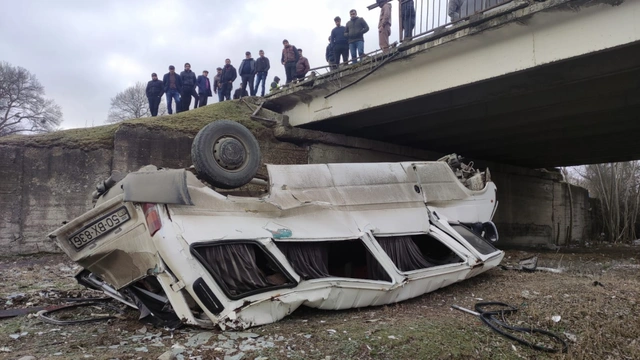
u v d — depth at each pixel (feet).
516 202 65.16
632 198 90.17
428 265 19.38
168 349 11.64
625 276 28.45
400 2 32.65
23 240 32.48
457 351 12.53
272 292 14.07
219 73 52.03
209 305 12.95
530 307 17.15
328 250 17.63
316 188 17.85
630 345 14.29
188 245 13.24
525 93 30.63
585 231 88.63
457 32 28.17
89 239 13.74
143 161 33.83
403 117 37.47
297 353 11.55
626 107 33.42
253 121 39.75
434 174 22.84
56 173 33.45
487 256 21.30
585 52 23.71
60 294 19.79
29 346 11.98
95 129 36.60
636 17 22.06
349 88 36.78
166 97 45.98
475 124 40.65
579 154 57.36
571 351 13.30
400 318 15.37
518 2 25.02
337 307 15.69
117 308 16.97
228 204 15.10
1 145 32.40
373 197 19.26
